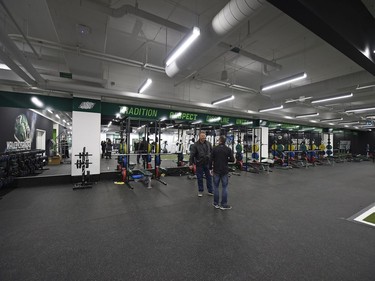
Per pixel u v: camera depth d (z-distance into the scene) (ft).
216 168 12.11
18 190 16.16
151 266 6.43
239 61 18.22
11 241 7.98
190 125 30.68
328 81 18.95
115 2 10.91
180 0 10.90
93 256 6.97
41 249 7.39
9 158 17.11
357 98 24.63
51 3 8.46
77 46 12.21
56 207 12.09
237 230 9.11
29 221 9.97
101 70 16.03
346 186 18.78
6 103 17.47
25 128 26.37
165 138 60.90
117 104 22.53
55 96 19.07
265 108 29.25
